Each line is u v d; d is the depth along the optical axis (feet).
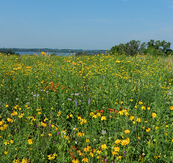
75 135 11.09
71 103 15.47
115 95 16.67
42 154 9.64
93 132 10.80
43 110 14.76
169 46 110.11
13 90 17.75
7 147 9.59
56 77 23.73
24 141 10.05
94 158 9.24
